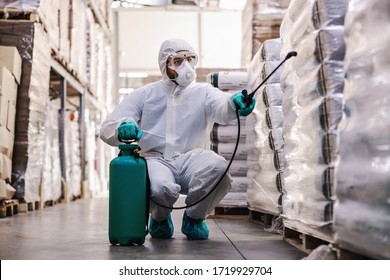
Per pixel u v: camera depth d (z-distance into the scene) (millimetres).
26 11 5555
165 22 14734
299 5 2566
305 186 2443
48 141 6551
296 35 2615
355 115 1776
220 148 4785
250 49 5750
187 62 3281
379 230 1555
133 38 14727
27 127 5457
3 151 4977
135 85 15008
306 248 2619
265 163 3779
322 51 2219
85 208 6254
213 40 14750
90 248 2826
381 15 1657
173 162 3309
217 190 3209
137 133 2914
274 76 3580
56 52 6535
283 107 2920
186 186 3297
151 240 3199
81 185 9078
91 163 10234
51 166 6746
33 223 4344
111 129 3096
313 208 2318
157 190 3006
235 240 3193
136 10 14656
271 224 3990
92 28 9359
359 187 1679
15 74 5238
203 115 3393
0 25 5523
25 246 2936
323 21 2234
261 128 3904
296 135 2619
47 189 6449
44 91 6094
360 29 1792
